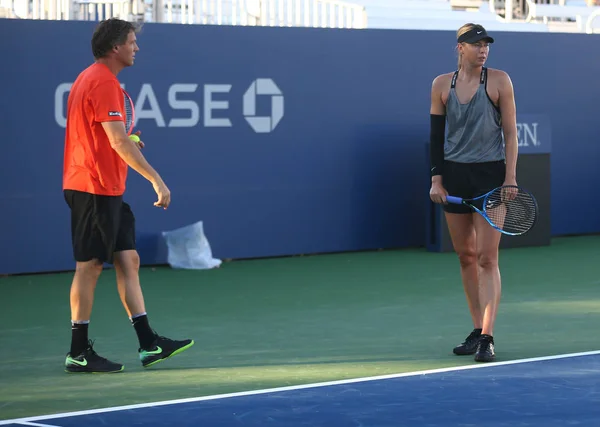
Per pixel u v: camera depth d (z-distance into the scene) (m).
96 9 29.11
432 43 27.45
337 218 26.61
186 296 20.59
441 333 16.64
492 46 28.27
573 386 12.57
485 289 14.41
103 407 11.85
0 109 22.62
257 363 14.35
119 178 13.55
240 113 25.11
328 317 18.23
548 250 27.17
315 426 10.84
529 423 10.88
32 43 22.81
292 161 25.86
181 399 12.15
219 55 24.77
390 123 27.06
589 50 29.77
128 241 13.93
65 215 23.47
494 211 14.31
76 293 13.68
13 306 19.59
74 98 13.51
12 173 22.86
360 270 23.94
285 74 25.61
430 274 23.28
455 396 12.12
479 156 14.47
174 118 24.34
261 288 21.52
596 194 30.30
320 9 33.41
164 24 24.11
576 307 18.94
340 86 26.34
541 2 45.47
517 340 15.86
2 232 22.91
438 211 26.75
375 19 37.09
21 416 11.46
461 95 14.43
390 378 13.17
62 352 15.42
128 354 15.18
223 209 25.11
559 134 29.48
